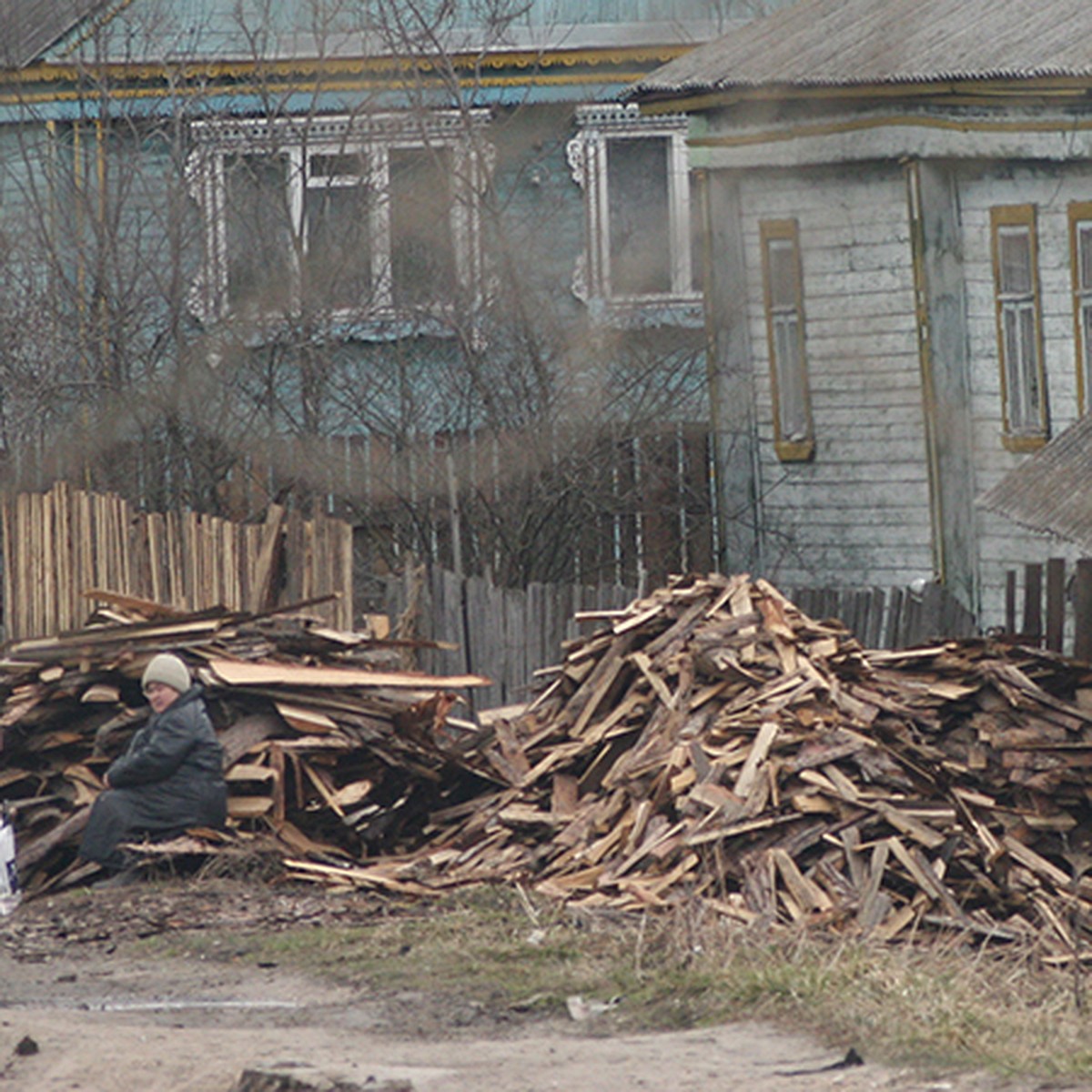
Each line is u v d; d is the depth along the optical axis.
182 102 81.75
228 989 32.91
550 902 38.44
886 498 78.00
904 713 44.50
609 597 59.38
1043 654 48.03
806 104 78.00
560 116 87.38
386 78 84.56
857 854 39.00
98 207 80.81
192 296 78.56
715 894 38.12
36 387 72.38
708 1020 29.06
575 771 45.47
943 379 75.75
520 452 72.75
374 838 46.66
